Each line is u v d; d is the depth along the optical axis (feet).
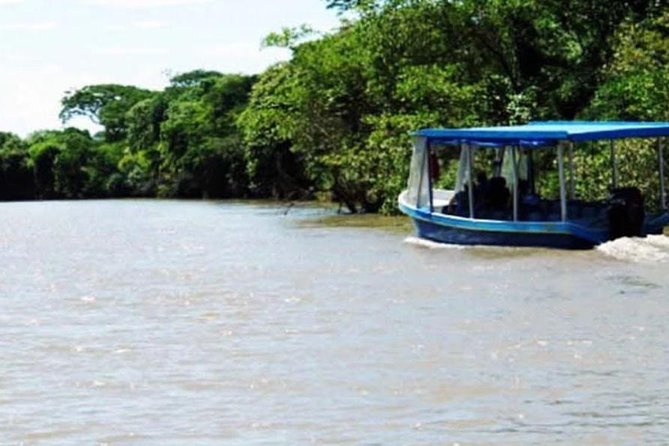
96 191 565.53
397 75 235.61
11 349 94.79
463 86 223.10
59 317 113.19
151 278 146.41
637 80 195.62
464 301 111.14
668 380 75.72
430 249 160.66
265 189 430.61
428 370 80.64
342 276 136.26
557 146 157.89
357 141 260.42
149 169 547.08
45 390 78.64
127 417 70.64
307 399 73.56
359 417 68.80
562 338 90.27
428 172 166.30
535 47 227.81
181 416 70.44
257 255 170.91
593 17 222.89
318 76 261.44
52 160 571.28
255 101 363.76
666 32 208.64
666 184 180.34
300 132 268.41
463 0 223.71
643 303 105.60
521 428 65.57
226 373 82.33
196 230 244.83
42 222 309.83
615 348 85.97
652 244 145.59
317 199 374.02
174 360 87.92
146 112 565.12
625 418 66.95
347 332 96.94
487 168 192.13
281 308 112.88
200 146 474.49
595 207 157.89
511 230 152.56
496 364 81.82
